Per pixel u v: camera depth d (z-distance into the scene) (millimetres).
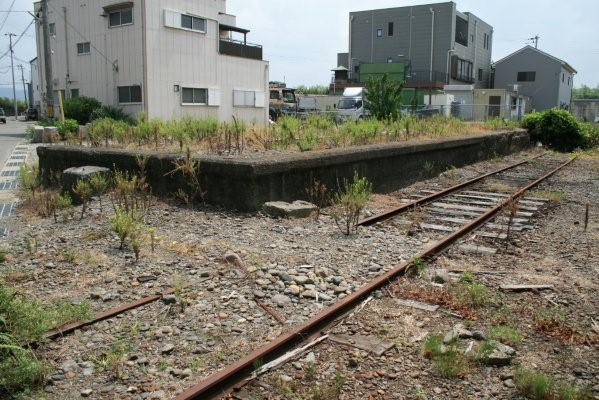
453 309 4582
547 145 24359
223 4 28828
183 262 5543
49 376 3408
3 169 13680
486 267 5797
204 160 8211
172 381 3377
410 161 12023
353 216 7324
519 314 4508
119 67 26156
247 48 30766
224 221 7340
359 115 31953
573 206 9648
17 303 3838
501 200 9805
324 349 3854
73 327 4012
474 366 3656
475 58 53125
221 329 4074
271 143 11266
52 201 8047
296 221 7469
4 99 88562
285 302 4578
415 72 46625
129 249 5977
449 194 10531
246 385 3375
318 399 3244
